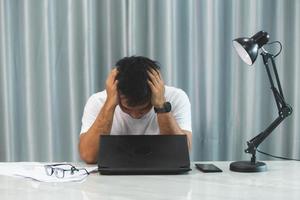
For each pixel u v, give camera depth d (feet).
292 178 4.26
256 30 7.23
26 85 7.16
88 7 7.08
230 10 7.30
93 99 5.96
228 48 7.34
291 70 7.36
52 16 7.14
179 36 7.30
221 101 7.40
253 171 4.55
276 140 7.47
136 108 5.10
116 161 4.50
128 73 4.92
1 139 7.20
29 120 7.20
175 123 5.36
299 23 7.27
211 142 7.41
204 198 3.50
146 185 3.94
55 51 7.20
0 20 7.04
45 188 3.87
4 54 7.07
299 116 7.38
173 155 4.58
